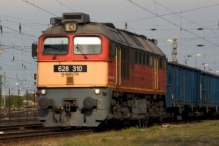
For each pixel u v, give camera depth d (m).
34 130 34.78
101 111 30.27
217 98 66.06
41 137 27.89
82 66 30.36
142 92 37.28
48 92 30.66
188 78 53.94
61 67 30.50
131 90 34.97
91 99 29.78
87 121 30.47
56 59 30.55
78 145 23.20
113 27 35.09
